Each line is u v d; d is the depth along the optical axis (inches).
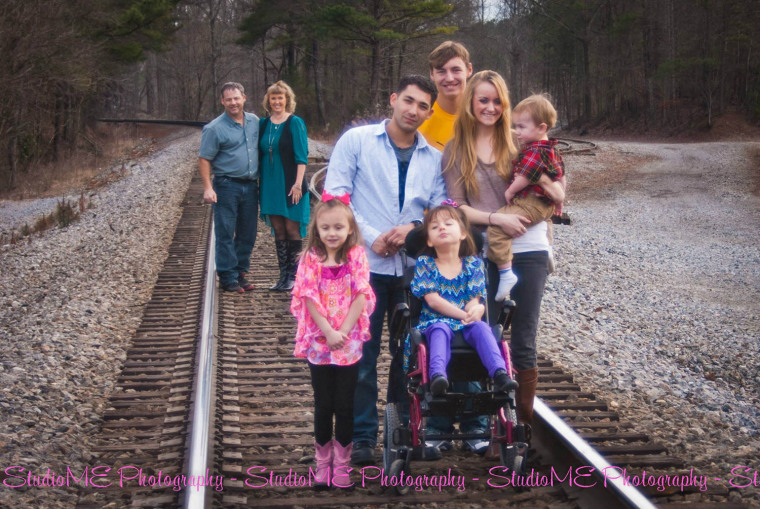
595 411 219.8
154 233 545.6
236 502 148.7
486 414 153.8
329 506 150.1
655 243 730.2
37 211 919.0
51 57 1084.5
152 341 285.9
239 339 281.1
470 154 172.2
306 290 155.9
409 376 156.7
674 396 250.7
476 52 2861.7
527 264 171.9
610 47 2728.8
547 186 166.4
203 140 329.4
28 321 315.6
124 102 3075.8
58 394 225.3
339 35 1747.0
